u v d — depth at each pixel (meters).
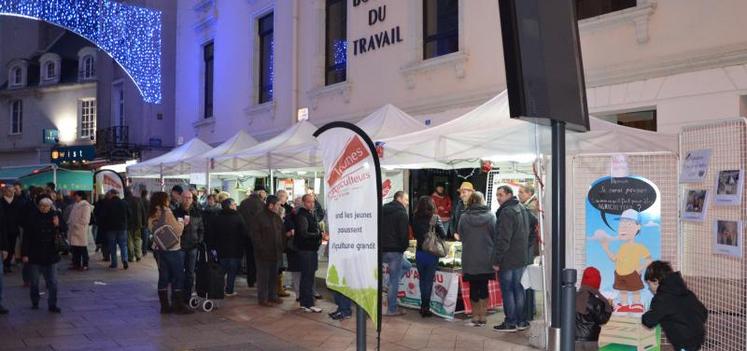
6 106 38.06
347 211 5.15
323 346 7.02
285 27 16.48
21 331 7.58
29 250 8.75
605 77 9.31
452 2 12.21
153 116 25.14
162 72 25.23
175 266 8.70
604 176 6.71
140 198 15.45
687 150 6.37
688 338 5.33
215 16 19.86
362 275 5.04
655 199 6.53
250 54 18.03
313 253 8.93
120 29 21.02
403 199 8.51
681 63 8.42
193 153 15.46
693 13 8.36
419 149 8.07
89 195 20.62
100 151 28.16
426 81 12.41
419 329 7.78
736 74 7.90
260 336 7.46
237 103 18.67
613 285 6.57
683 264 6.39
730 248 5.68
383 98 13.41
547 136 6.86
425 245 8.17
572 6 4.55
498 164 10.17
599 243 6.65
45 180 19.84
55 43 38.28
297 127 12.63
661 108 8.65
